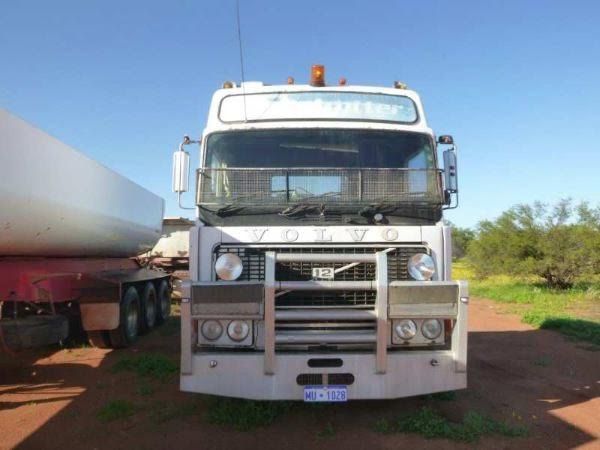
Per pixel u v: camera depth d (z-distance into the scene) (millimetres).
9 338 6863
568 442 4859
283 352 4863
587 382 7031
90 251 9953
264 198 5332
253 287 4789
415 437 4949
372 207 5273
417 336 4977
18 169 6570
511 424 5289
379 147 5672
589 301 17172
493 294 18984
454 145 5934
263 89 5855
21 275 7480
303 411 5602
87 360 8461
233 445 4793
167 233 17391
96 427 5277
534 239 20875
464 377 4887
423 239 5188
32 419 5531
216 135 5652
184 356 4789
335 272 5059
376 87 5984
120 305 9242
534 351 9133
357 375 4809
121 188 10680
